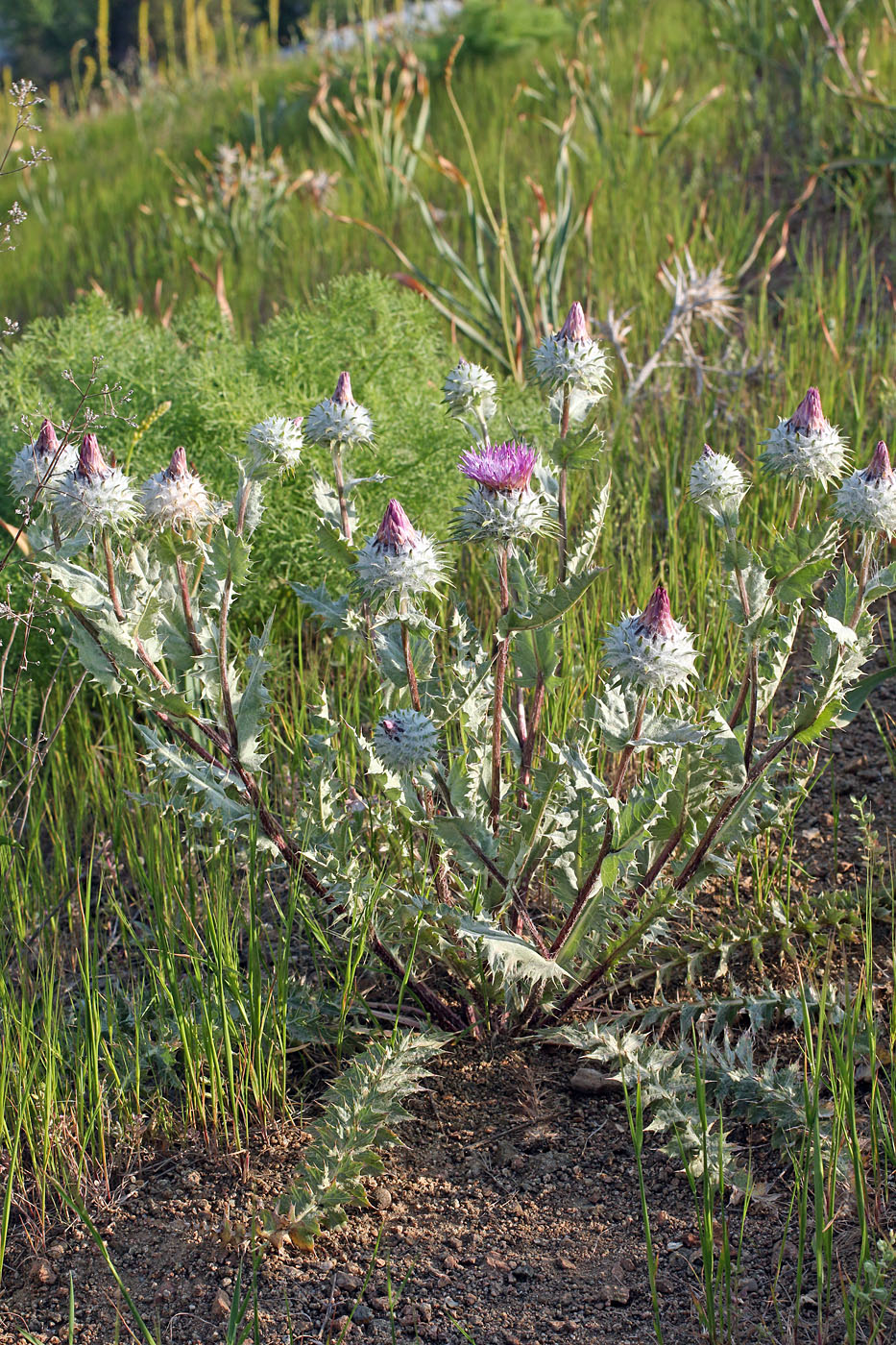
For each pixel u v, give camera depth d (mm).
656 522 5348
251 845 2910
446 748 3230
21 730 4406
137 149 13422
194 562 2930
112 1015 3199
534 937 3002
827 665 2785
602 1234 2643
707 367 6043
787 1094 2732
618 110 10016
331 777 3084
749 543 4801
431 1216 2727
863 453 5172
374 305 5445
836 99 8758
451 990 3424
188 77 16547
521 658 3143
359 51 13617
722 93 9836
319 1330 2465
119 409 4871
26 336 5520
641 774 3746
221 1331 2484
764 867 3447
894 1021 2820
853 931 3287
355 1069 2844
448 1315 2471
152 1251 2699
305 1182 2703
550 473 3234
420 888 3154
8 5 29938
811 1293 2408
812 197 8000
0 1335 2510
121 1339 2494
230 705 2920
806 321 6242
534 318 6484
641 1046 2920
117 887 3957
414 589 2744
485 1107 3031
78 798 4172
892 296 6707
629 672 2582
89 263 10195
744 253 7480
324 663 4727
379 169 9438
